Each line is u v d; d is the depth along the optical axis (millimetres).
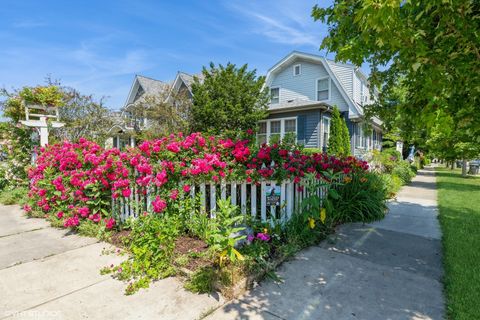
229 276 2629
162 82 21828
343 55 2955
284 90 16438
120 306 2381
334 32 3514
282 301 2471
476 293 2525
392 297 2531
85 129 10758
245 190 3908
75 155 4727
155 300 2479
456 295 2510
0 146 8523
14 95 8031
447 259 3283
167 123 12289
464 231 4355
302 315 2268
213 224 3121
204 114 11508
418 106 2615
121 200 4215
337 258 3393
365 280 2850
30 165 6953
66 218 4633
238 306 2396
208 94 11891
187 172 3787
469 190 9117
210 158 3760
